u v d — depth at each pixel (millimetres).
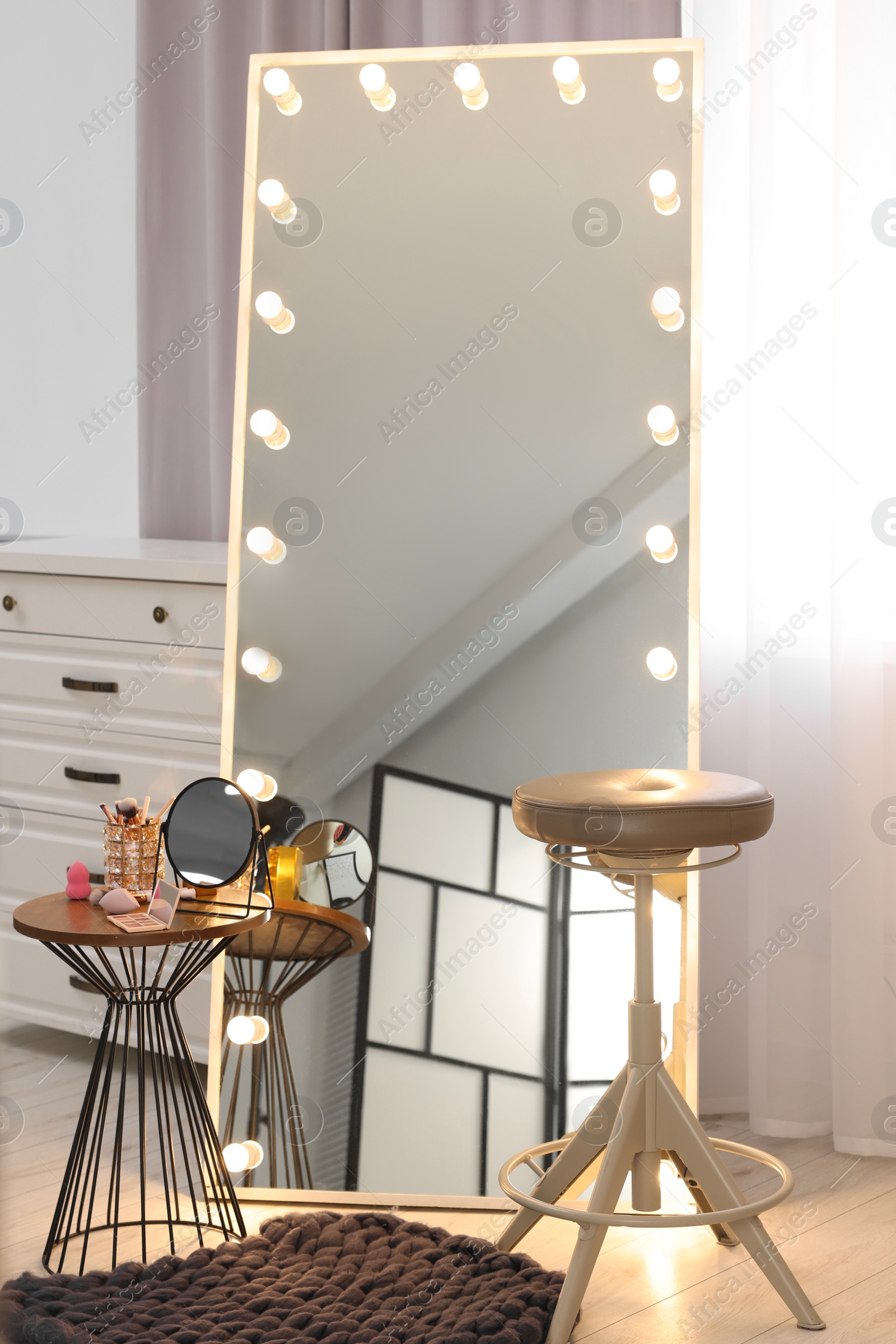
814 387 2459
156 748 2504
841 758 2389
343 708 2242
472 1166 2102
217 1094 2189
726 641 2586
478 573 2223
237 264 2998
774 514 2465
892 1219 2104
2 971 2713
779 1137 2465
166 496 3156
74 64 3197
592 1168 2082
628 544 2174
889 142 2348
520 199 2254
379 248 2297
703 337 2566
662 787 1810
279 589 2285
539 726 2172
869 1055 2379
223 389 3027
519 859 2154
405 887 2188
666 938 2109
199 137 3068
